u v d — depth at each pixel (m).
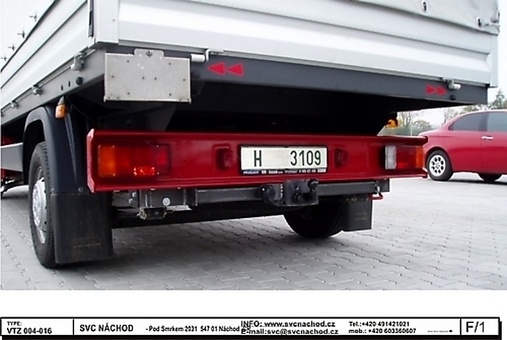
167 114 2.88
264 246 4.37
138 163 2.74
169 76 2.41
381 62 3.17
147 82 2.36
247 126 4.11
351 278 3.37
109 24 2.29
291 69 2.83
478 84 3.72
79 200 3.24
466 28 3.61
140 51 2.36
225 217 3.78
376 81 3.18
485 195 8.39
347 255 4.04
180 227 5.29
